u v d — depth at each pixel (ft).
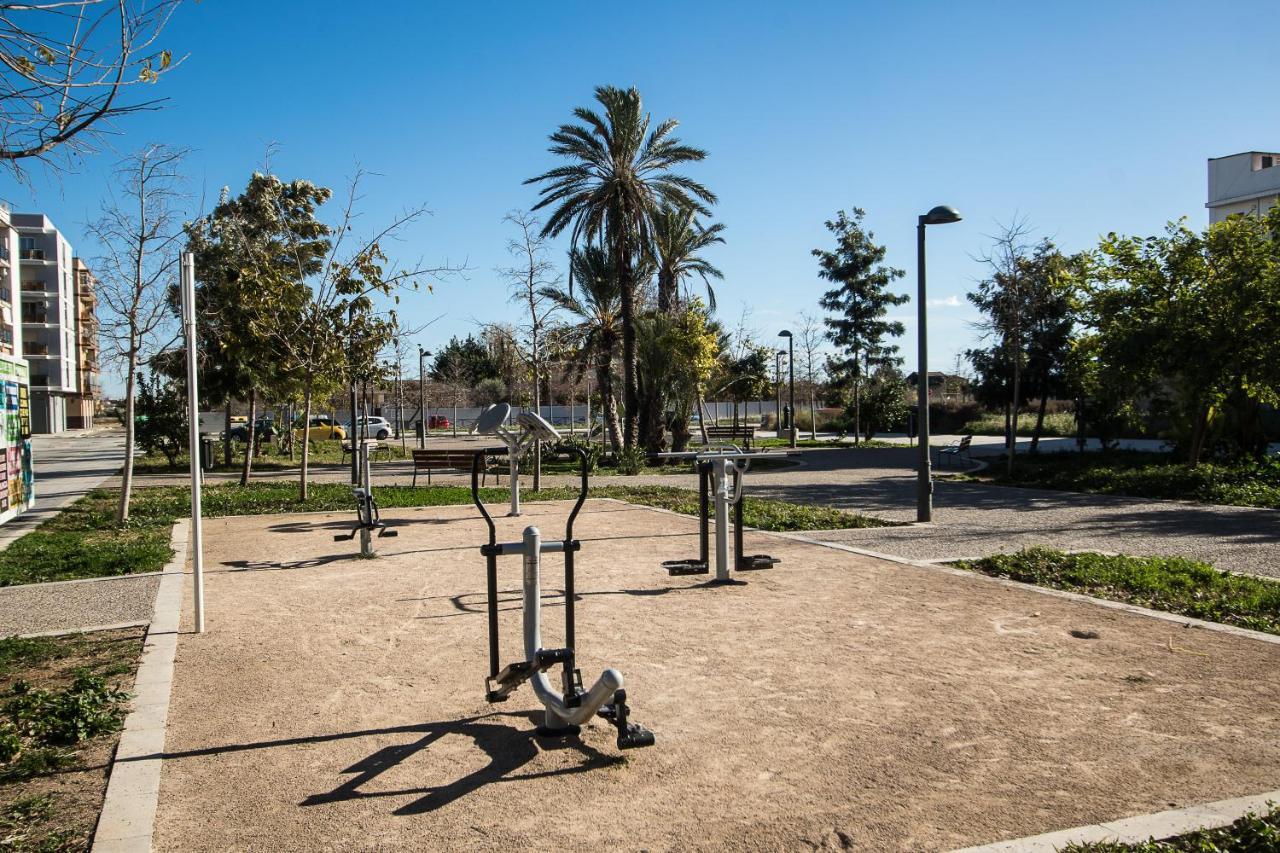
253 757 14.25
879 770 13.55
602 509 47.93
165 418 83.35
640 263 93.45
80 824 12.06
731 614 23.31
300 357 52.42
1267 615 22.48
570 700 14.40
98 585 27.96
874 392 141.69
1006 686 17.35
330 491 58.29
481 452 15.89
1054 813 12.07
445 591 26.63
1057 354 84.74
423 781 13.34
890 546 34.45
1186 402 60.54
